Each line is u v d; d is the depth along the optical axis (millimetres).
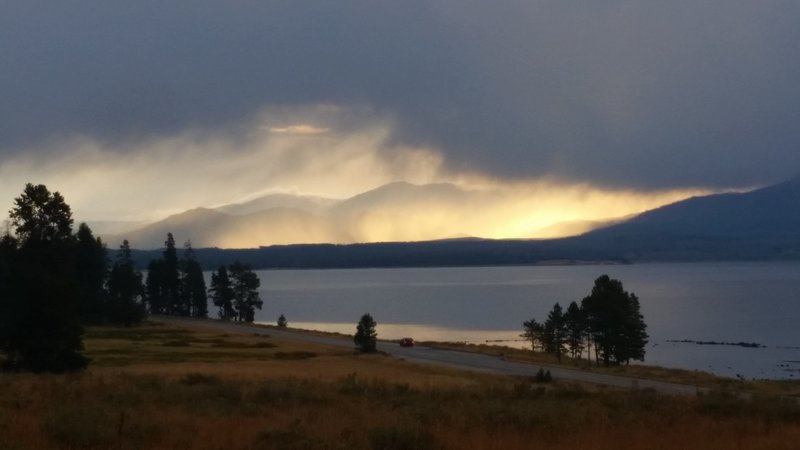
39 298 43875
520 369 58750
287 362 61375
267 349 77938
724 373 90812
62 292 44562
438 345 88562
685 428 18203
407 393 27406
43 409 19828
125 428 16094
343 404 22844
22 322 44031
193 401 22469
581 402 24812
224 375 38094
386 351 79312
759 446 15531
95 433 15070
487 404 22547
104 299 120438
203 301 172125
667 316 187250
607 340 87812
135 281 143500
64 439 15078
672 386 44375
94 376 33906
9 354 45031
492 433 16906
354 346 83250
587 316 90062
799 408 22891
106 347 75250
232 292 168125
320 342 90875
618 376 52406
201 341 89125
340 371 50906
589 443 15875
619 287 89250
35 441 14883
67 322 44906
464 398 25547
